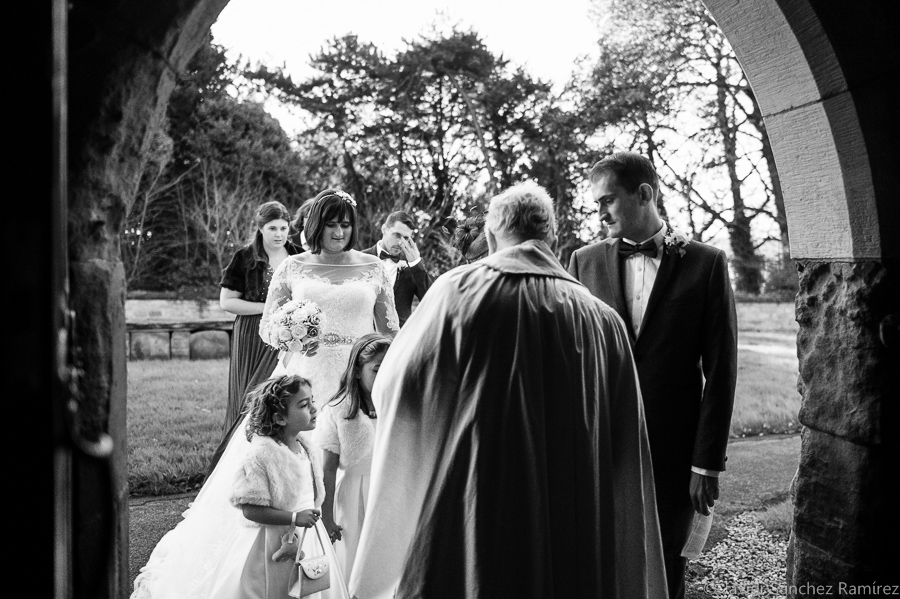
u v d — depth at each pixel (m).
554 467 2.33
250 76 18.56
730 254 17.17
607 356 2.52
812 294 2.79
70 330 1.50
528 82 18.84
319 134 18.72
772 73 2.72
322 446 3.37
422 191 17.50
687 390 2.98
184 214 15.99
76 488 1.96
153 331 12.09
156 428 6.98
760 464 6.45
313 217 4.08
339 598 3.08
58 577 1.29
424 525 2.34
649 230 3.11
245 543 3.05
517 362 2.35
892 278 2.54
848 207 2.61
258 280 4.87
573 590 2.29
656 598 2.58
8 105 1.26
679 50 17.05
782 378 10.87
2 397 1.25
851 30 2.44
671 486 2.97
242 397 4.86
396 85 18.70
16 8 1.26
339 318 3.96
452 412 2.39
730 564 4.22
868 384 2.57
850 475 2.63
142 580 3.36
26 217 1.26
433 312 2.49
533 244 2.57
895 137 2.48
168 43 2.03
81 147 1.93
